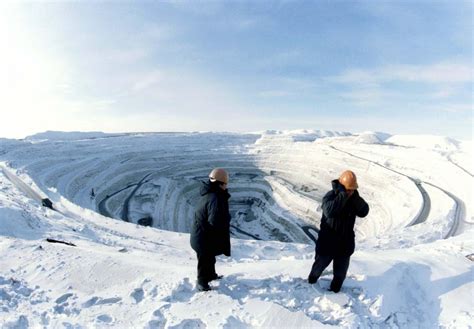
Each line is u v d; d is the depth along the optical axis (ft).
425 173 184.24
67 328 16.31
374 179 201.67
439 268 22.86
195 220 18.93
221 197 18.31
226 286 19.52
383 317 17.34
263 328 15.87
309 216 192.13
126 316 17.26
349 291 19.03
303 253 57.06
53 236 47.34
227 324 15.93
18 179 153.07
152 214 205.67
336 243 18.43
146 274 22.27
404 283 20.59
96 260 24.91
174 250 54.24
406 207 147.54
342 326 16.11
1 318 17.49
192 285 19.76
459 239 46.37
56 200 123.03
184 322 16.26
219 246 19.16
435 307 19.07
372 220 165.58
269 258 52.42
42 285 21.85
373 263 22.27
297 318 16.40
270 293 18.75
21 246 28.89
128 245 55.16
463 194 140.26
